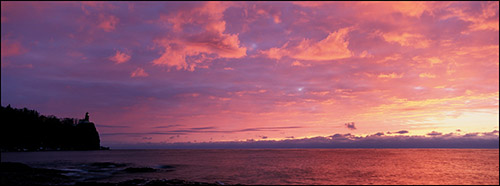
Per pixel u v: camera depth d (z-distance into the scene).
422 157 159.88
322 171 78.62
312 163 111.00
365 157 162.25
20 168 65.44
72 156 194.00
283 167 91.50
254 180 59.81
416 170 81.44
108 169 81.69
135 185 43.25
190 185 43.78
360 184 55.56
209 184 45.31
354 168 87.50
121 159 147.50
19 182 47.72
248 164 106.38
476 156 172.75
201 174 69.94
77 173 68.44
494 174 71.56
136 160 138.75
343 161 123.50
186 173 72.06
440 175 69.56
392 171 79.06
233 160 134.88
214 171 77.88
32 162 118.12
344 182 58.03
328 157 165.00
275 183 55.75
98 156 193.50
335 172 75.88
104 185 44.12
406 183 57.25
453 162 114.69
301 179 61.69
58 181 50.59
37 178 52.38
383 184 56.19
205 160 136.88
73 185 45.47
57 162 118.06
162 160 138.50
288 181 58.62
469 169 84.56
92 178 59.19
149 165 101.56
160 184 43.66
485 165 98.69
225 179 60.66
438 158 146.62
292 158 153.12
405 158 149.50
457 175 69.75
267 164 105.88
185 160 137.25
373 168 88.12
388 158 150.12
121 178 59.41
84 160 138.00
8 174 56.38
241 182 56.69
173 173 71.88
